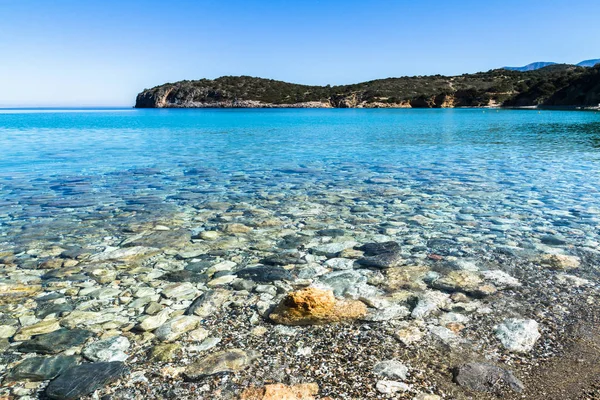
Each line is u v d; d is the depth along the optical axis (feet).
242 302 18.11
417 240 26.18
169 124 174.09
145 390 12.47
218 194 40.04
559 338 15.12
